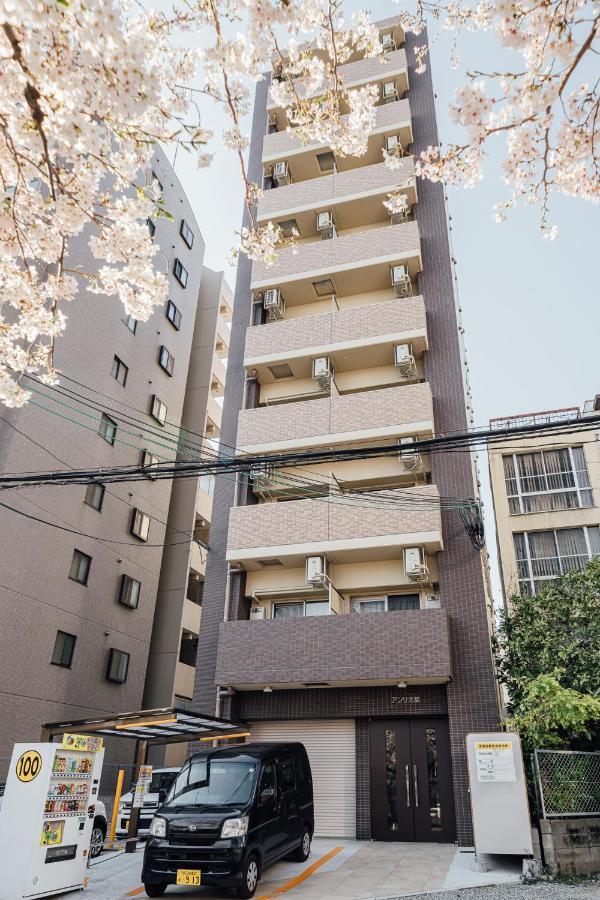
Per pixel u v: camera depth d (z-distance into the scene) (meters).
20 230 5.13
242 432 15.89
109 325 20.66
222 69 4.51
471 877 8.89
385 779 12.64
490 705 12.20
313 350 16.31
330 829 12.59
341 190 18.17
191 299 26.95
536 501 17.72
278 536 14.40
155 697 21.95
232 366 17.88
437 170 4.89
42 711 16.11
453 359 15.79
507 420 19.00
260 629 13.47
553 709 10.30
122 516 20.59
